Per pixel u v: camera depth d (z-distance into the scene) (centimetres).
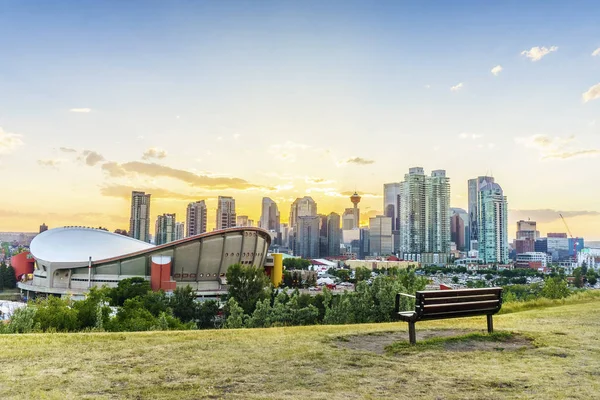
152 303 7062
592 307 2077
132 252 13275
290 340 1245
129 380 854
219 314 7881
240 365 967
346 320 3766
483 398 746
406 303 3506
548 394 765
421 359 1013
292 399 738
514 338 1247
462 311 1214
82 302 3856
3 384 826
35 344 1191
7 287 16675
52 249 14150
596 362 985
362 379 858
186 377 875
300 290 14388
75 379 860
